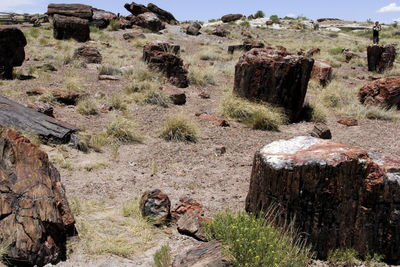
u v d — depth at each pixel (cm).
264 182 410
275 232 376
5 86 1122
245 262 337
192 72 1541
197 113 1066
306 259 373
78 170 625
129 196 544
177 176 654
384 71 2130
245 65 1105
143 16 3169
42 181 398
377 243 391
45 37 2316
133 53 2052
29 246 341
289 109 1098
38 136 693
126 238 417
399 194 381
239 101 1094
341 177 374
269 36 4072
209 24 4712
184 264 340
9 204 360
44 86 1170
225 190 601
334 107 1295
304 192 382
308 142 443
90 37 2494
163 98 1146
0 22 3166
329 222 385
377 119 1173
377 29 2691
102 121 925
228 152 812
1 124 673
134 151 766
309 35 4181
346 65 2375
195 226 435
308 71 1095
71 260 365
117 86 1286
